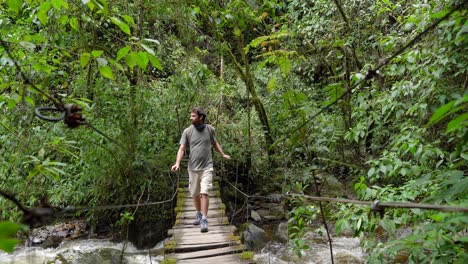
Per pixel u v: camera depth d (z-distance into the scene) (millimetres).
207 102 7945
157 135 7043
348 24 6941
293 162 6684
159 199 6777
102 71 2100
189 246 4355
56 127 5008
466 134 1388
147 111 6738
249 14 6520
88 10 4695
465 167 3061
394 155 3527
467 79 3385
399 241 1884
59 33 4742
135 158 6262
